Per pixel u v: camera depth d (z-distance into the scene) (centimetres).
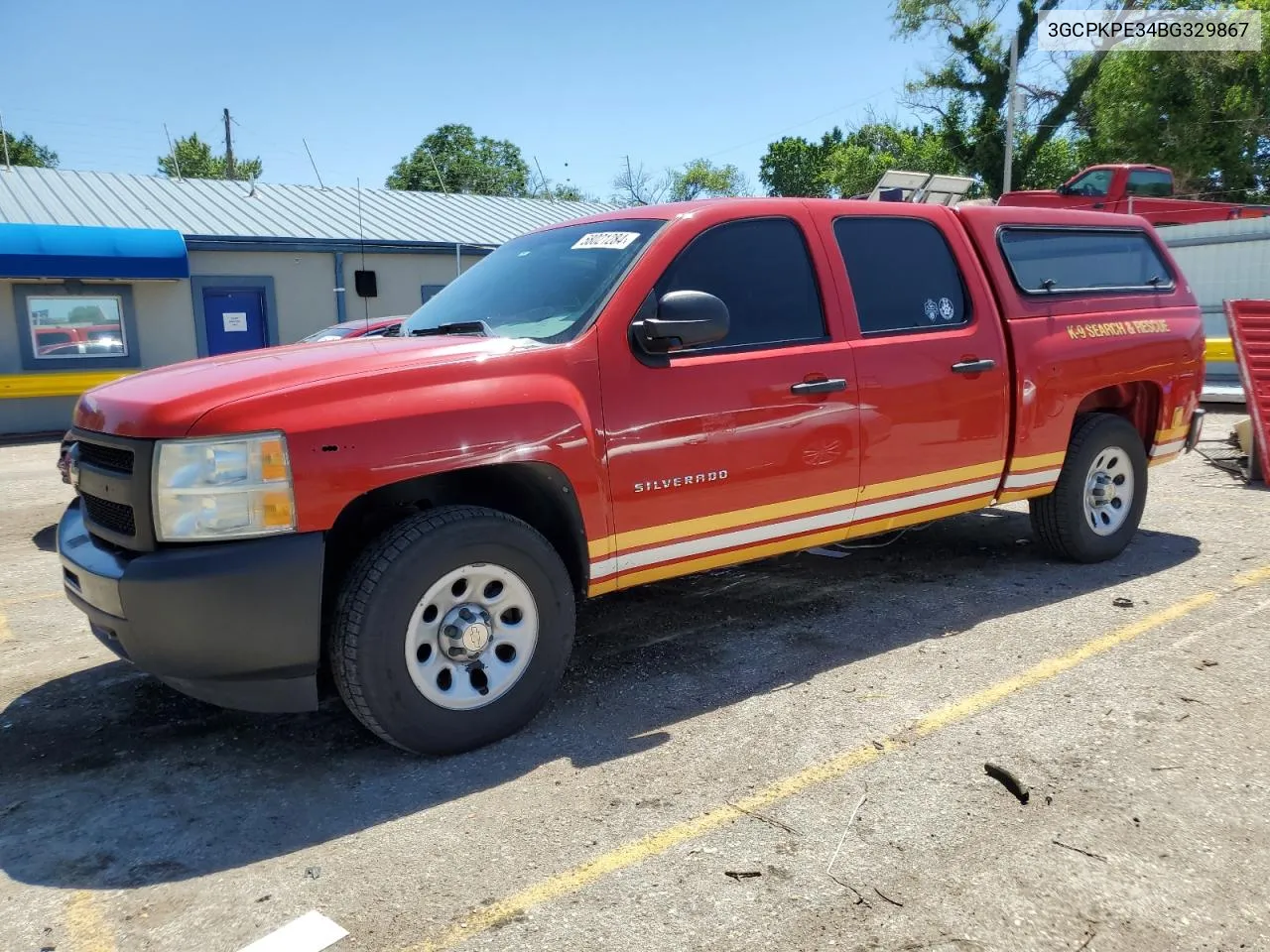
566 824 285
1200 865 256
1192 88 2905
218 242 1711
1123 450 539
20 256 1487
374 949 231
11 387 1561
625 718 360
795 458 398
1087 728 338
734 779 310
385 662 308
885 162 3800
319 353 342
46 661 441
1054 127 3291
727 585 528
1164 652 407
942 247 468
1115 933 230
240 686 305
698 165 5297
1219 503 700
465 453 314
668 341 355
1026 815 283
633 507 357
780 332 401
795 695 375
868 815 285
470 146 6084
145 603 287
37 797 311
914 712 356
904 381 430
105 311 1650
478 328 378
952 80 3388
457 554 318
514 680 340
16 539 722
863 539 612
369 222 2017
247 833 286
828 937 231
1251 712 347
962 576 530
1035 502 532
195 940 236
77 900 254
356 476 298
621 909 244
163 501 289
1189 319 571
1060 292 510
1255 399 769
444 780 315
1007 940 228
